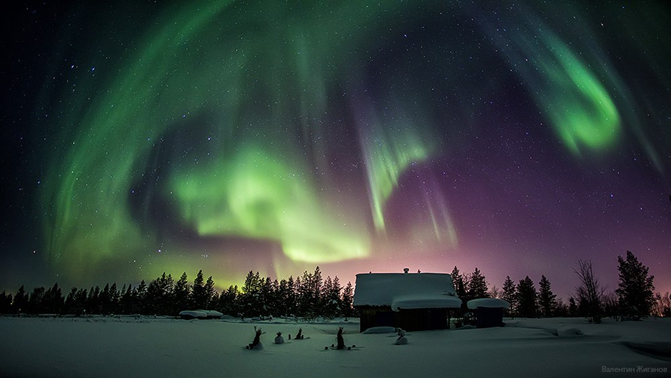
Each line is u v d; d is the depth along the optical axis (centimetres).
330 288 8481
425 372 1213
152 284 8594
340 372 1255
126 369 1272
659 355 1471
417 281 3769
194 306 8656
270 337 2655
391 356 1596
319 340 2433
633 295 5659
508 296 7631
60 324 3070
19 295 8975
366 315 3419
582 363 1260
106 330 2631
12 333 2139
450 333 2728
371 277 3884
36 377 1139
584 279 3588
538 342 1958
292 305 8531
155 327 3125
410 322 3325
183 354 1644
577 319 3750
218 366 1369
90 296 9338
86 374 1186
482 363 1332
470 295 6969
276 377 1184
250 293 7325
